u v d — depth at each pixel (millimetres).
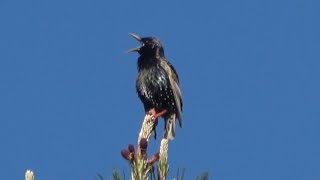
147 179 5820
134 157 5836
